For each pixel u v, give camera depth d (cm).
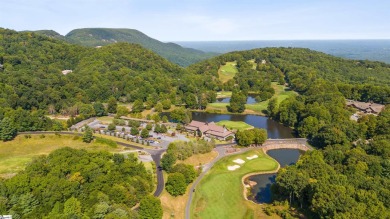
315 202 7781
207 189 10425
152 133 15788
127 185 8919
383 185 8444
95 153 10300
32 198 7525
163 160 11144
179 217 8869
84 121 17812
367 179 8694
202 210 9250
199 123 16700
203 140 13975
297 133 17350
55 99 19475
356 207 7050
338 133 13925
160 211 8212
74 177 8538
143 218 8000
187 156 12438
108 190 8412
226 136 15200
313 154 11144
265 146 14675
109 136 14912
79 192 8238
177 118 18800
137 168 9906
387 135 12825
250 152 13900
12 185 7788
